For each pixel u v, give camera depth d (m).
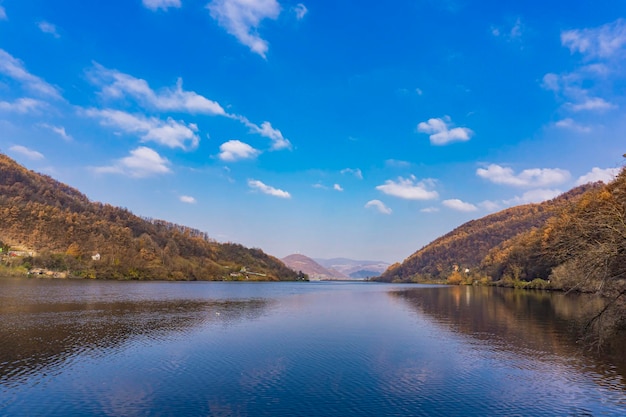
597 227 24.06
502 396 18.38
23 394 18.47
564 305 59.38
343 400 17.84
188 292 97.62
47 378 20.86
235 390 19.12
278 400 17.84
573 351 27.09
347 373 21.97
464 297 86.38
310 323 41.47
